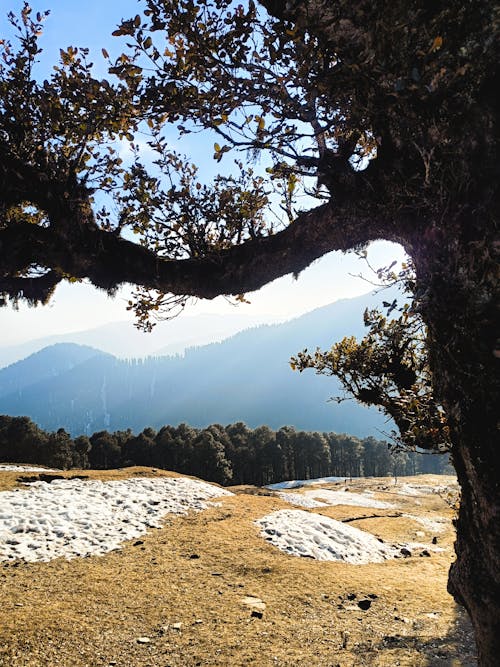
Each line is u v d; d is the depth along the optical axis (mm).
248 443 129750
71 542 17266
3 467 31969
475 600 3904
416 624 12203
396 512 40812
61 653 9633
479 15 2969
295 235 4988
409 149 3861
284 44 3914
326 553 19188
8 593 12539
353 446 151750
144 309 6031
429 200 3746
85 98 4746
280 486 109500
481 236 3393
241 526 21281
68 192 5387
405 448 8430
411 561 20203
